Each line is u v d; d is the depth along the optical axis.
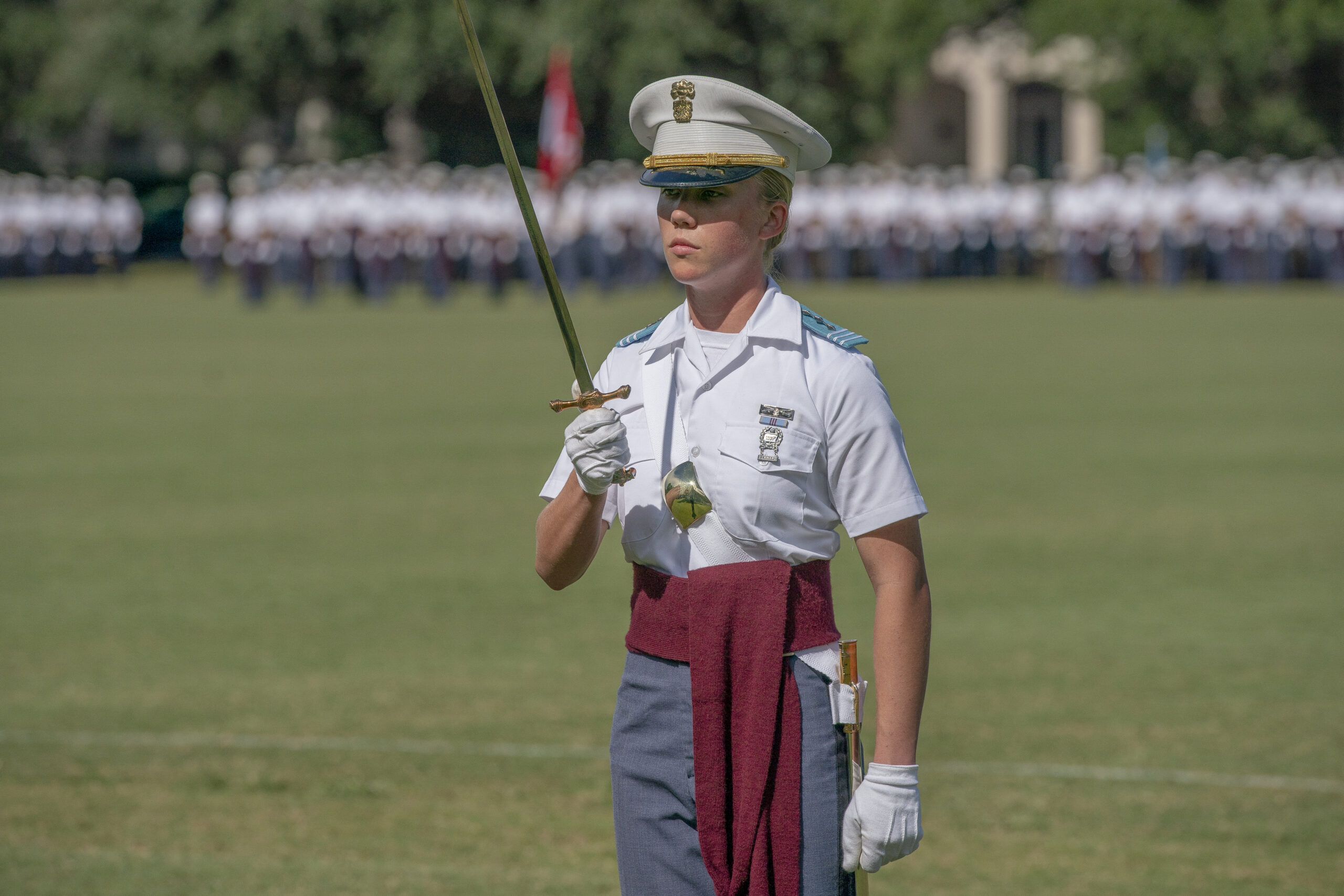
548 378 74.94
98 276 161.50
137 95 175.12
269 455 53.78
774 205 12.68
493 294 133.75
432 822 22.48
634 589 12.99
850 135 173.62
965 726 26.38
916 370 76.38
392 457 53.25
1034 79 186.00
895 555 12.51
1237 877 20.56
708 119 12.46
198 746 25.55
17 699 27.91
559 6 163.00
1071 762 24.69
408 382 73.88
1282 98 160.00
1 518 43.59
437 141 179.50
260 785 23.88
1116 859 21.14
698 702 12.37
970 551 38.94
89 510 44.53
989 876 20.66
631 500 12.78
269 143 197.88
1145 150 159.75
